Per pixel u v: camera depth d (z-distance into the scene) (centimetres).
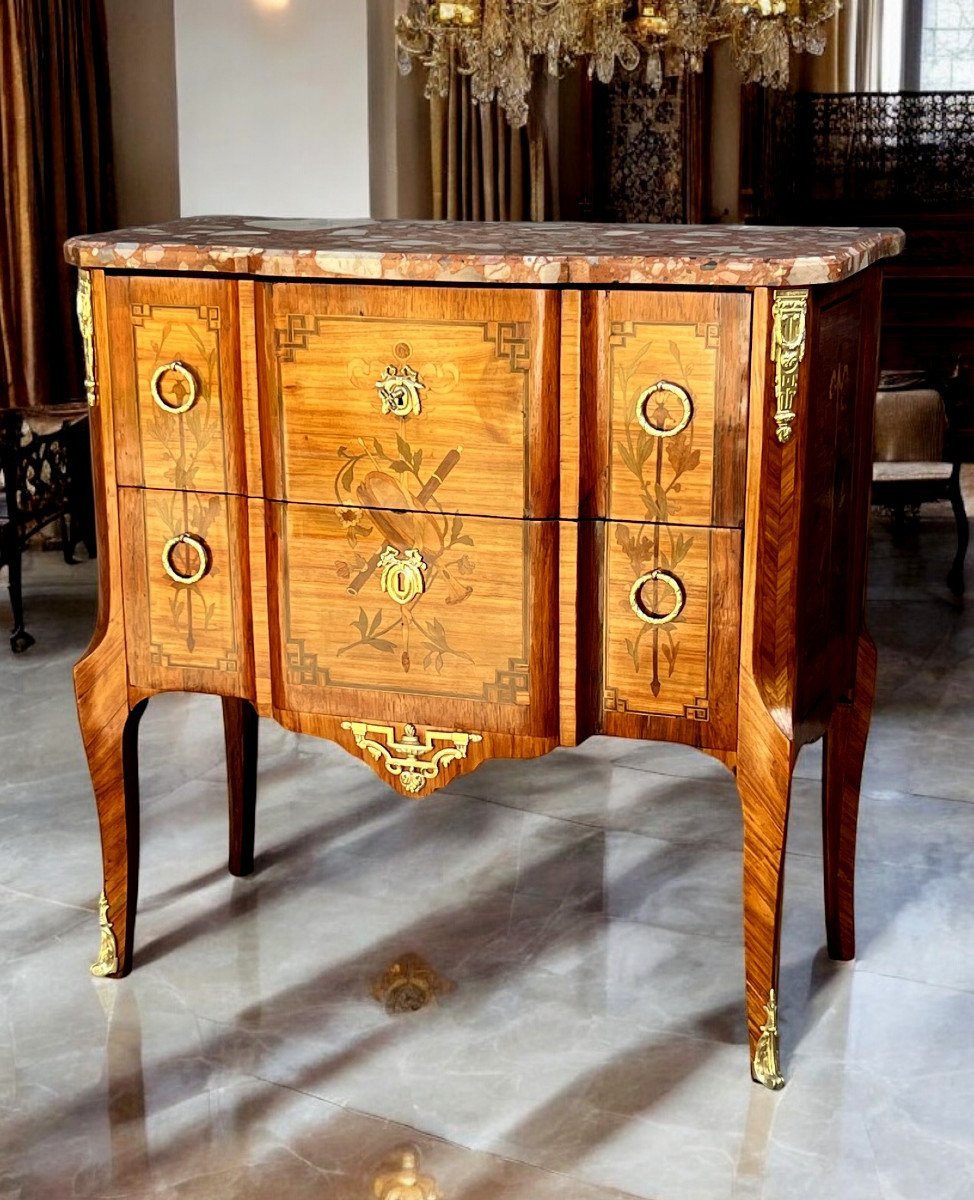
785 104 829
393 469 257
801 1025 279
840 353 263
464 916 321
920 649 505
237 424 265
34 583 573
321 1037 274
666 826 369
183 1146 243
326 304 254
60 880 337
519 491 252
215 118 625
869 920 320
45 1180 234
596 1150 242
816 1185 233
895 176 840
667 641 255
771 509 242
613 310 243
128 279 264
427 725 268
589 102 804
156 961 302
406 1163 238
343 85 614
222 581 274
